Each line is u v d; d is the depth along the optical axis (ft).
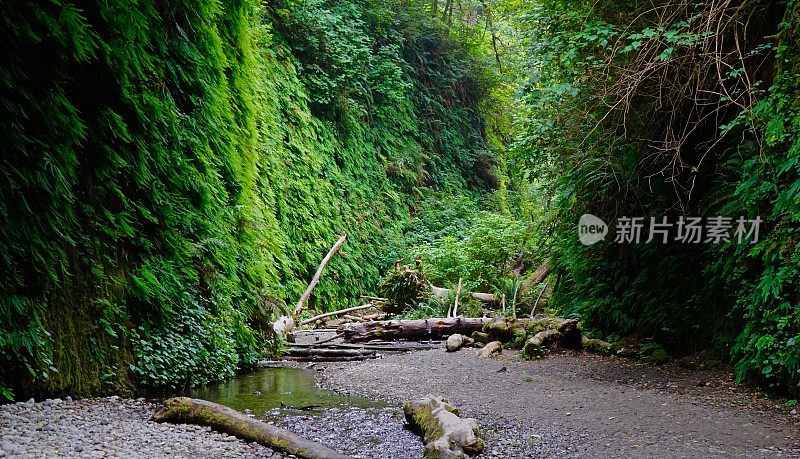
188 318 22.06
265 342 29.07
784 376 18.75
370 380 23.41
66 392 16.65
